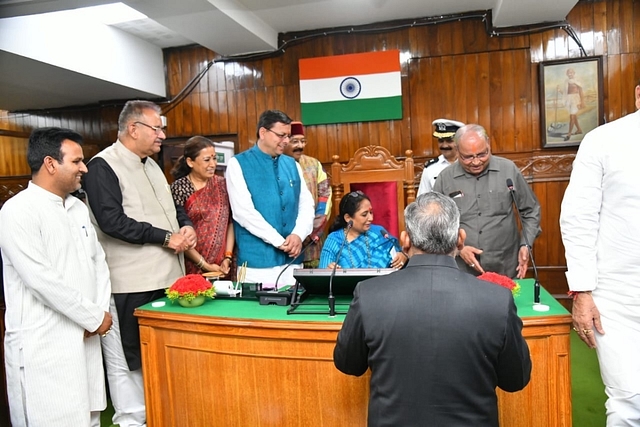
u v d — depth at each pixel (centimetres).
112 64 446
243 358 174
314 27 466
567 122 432
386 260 223
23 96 520
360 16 441
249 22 415
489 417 111
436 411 109
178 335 186
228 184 243
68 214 193
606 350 165
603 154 162
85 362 190
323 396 166
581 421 240
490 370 112
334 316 167
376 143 471
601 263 166
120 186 216
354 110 467
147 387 194
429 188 347
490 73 445
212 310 185
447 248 120
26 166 627
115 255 219
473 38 445
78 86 466
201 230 262
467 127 242
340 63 465
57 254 182
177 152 487
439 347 110
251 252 241
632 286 159
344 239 224
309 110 475
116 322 225
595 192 163
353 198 223
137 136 221
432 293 114
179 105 516
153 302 204
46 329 180
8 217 175
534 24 433
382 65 459
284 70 484
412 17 451
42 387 179
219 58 499
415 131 462
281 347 168
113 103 549
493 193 247
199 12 366
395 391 112
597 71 422
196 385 184
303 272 177
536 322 157
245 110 497
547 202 443
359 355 123
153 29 457
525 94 440
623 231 159
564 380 160
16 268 175
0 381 246
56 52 389
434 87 455
